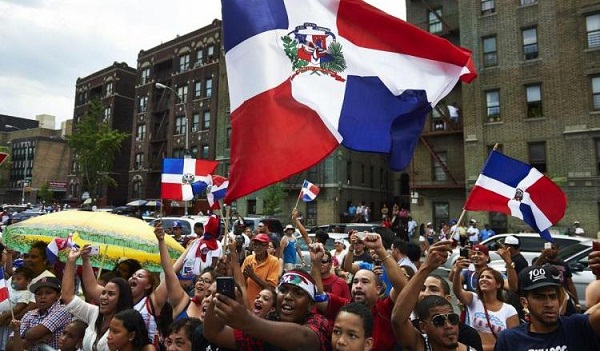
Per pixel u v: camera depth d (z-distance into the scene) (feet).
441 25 93.25
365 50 14.48
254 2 13.83
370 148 13.37
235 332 8.93
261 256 20.36
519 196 17.48
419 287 9.88
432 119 92.17
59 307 15.12
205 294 14.47
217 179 29.99
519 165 17.69
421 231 86.84
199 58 137.28
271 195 101.60
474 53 84.02
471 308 15.26
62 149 257.14
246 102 12.93
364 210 98.73
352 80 14.06
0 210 94.43
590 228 69.77
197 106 134.31
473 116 82.94
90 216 20.51
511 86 79.66
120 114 175.11
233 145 12.60
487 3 83.71
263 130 12.51
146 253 22.04
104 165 135.44
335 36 14.32
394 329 10.20
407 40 14.65
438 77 14.61
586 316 9.57
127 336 11.47
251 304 16.26
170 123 142.00
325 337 9.59
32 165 249.34
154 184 149.48
